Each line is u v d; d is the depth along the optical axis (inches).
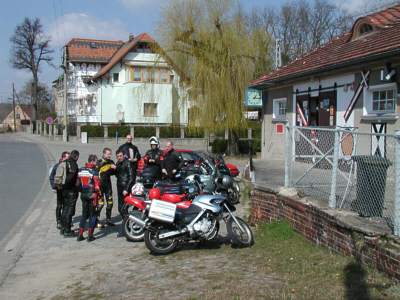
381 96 492.7
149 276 263.6
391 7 598.5
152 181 467.5
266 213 374.9
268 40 1043.9
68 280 275.6
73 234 392.5
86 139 1727.4
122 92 2017.7
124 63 1979.6
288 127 366.3
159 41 1055.6
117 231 408.2
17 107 4409.5
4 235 399.2
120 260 312.3
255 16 1734.7
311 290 206.5
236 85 1000.9
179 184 354.0
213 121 1008.9
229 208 325.4
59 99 2947.8
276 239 316.5
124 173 429.4
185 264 283.6
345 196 289.7
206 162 501.0
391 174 253.8
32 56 2536.9
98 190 377.4
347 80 547.8
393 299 187.3
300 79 647.1
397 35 458.6
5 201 561.9
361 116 517.0
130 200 341.1
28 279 283.1
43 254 340.2
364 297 192.1
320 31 1983.3
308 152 344.8
